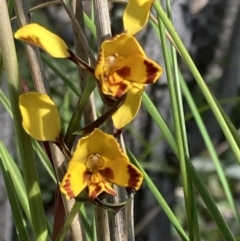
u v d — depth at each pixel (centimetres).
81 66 32
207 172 96
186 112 101
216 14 108
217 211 38
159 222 87
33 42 31
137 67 31
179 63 102
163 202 43
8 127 74
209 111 99
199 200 102
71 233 36
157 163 81
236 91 99
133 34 33
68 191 31
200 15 106
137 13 33
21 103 32
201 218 104
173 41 39
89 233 44
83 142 31
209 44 109
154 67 31
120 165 31
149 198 83
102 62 31
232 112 100
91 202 32
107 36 36
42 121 32
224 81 98
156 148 82
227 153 98
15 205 38
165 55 38
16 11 35
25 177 34
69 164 31
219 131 100
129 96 34
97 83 31
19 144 34
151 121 80
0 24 33
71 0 36
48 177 99
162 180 84
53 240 35
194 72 37
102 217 37
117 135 34
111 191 32
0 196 76
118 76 31
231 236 38
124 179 32
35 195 34
